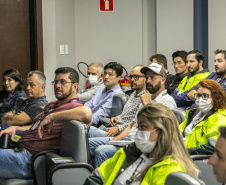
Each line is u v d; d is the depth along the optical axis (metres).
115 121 4.08
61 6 6.98
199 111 3.27
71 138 2.93
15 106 5.04
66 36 7.18
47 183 2.94
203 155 2.75
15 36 6.81
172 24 7.04
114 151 3.26
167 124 1.92
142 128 1.96
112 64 4.75
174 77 5.55
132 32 7.39
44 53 6.83
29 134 3.28
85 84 7.56
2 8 6.75
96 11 7.47
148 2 7.31
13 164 3.17
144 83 3.95
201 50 6.91
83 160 2.83
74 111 3.03
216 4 6.81
